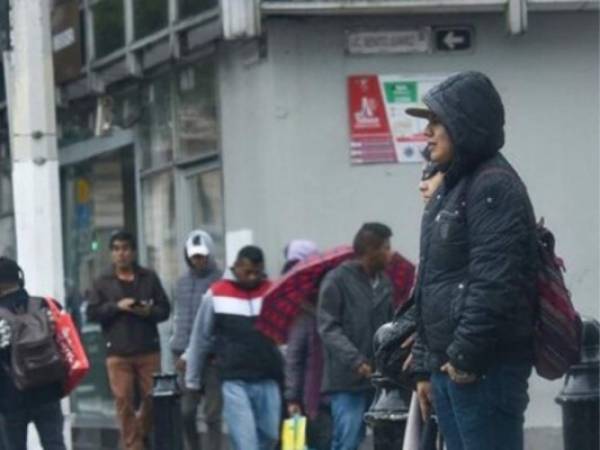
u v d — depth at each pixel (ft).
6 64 97.19
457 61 104.99
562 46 106.01
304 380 89.10
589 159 106.52
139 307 107.76
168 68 119.03
